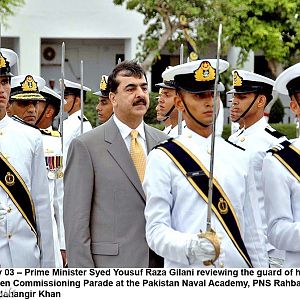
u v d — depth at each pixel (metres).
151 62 20.00
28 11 23.02
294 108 6.18
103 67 24.77
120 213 6.59
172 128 9.41
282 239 5.88
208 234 5.25
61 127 9.54
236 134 8.14
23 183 6.61
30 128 6.79
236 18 19.89
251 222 5.79
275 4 20.20
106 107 9.92
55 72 24.38
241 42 20.23
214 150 5.58
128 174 6.64
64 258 8.95
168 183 5.65
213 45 21.47
